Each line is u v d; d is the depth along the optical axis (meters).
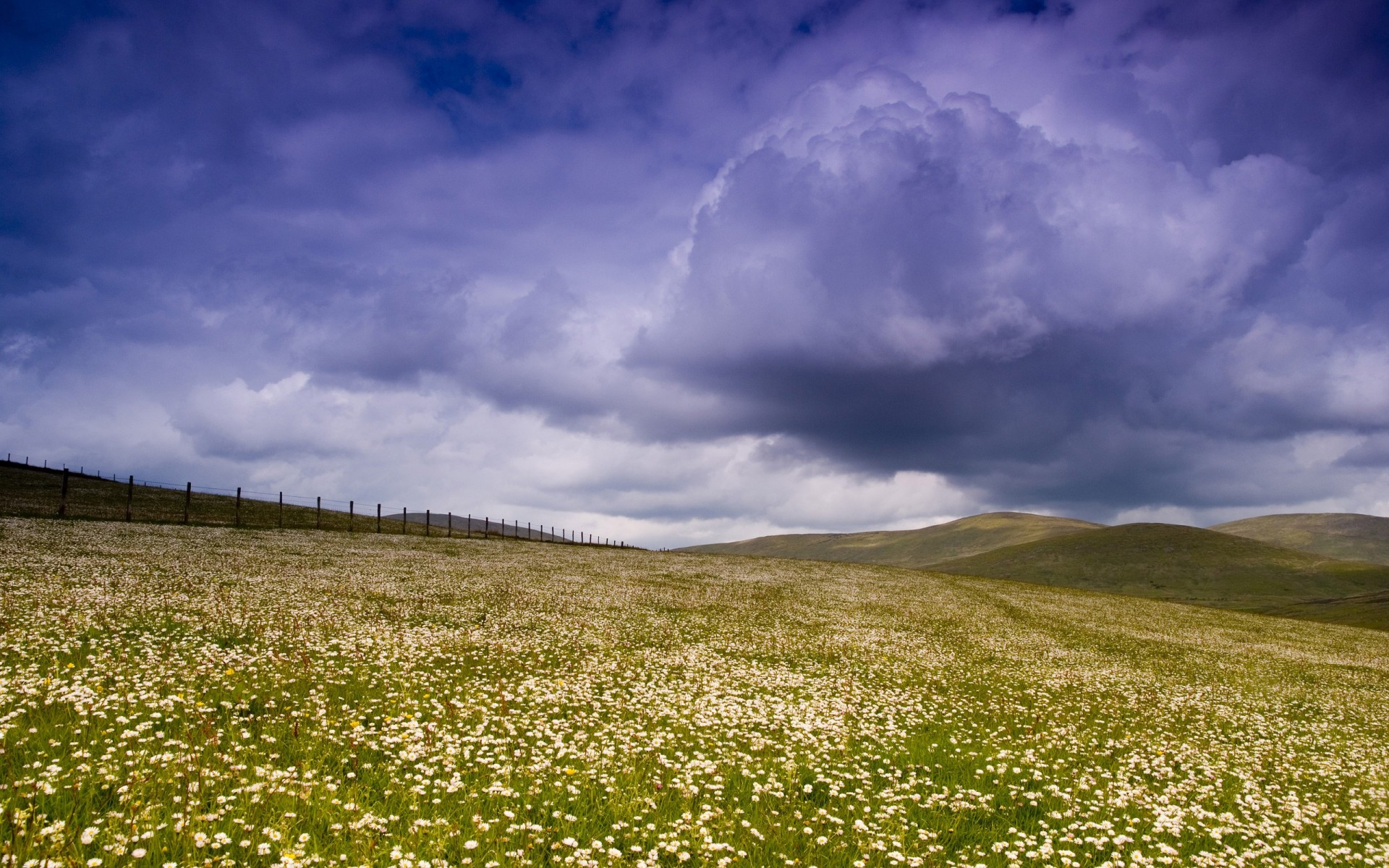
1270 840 11.79
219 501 75.62
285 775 9.53
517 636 25.38
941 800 11.82
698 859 8.81
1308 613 150.12
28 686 12.42
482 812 9.46
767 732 15.40
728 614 38.19
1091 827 11.27
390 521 86.19
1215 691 28.88
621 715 15.65
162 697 13.28
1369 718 27.02
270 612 24.73
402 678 16.75
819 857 9.21
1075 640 41.03
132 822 7.54
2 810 7.37
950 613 48.22
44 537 39.81
